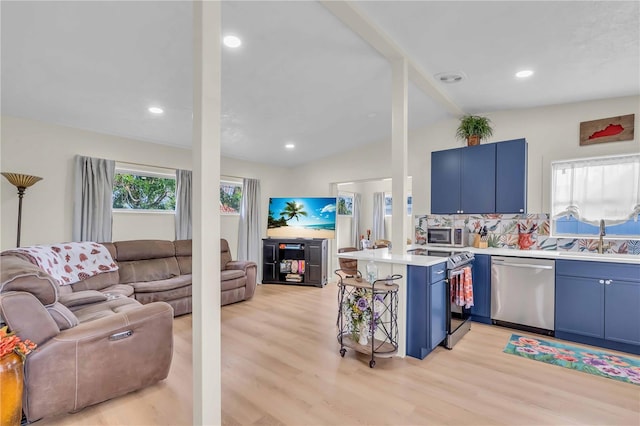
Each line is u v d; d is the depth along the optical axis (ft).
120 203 14.53
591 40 8.16
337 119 14.15
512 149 12.18
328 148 18.52
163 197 16.01
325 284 19.34
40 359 6.07
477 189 12.96
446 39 8.51
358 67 9.96
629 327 9.30
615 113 11.32
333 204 19.57
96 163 13.25
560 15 7.29
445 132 14.93
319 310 13.79
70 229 12.73
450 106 12.85
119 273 13.05
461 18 7.60
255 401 6.89
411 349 9.18
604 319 9.66
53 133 12.33
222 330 11.25
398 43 8.77
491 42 8.55
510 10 7.23
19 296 5.98
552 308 10.52
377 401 6.89
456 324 10.70
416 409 6.61
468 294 10.84
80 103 10.83
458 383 7.64
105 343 6.79
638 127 10.91
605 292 9.65
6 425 5.51
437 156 14.02
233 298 14.71
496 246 13.47
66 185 12.63
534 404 6.79
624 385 7.55
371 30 7.82
